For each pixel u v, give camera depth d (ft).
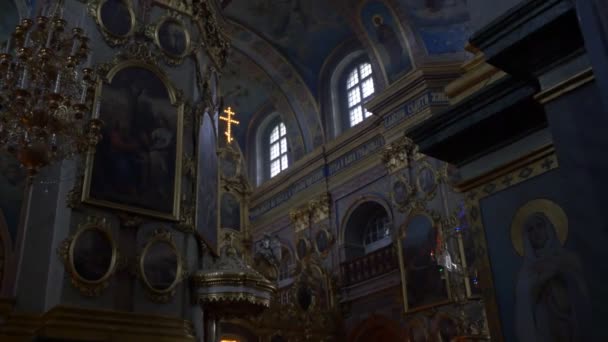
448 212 52.95
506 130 15.90
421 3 59.16
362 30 65.05
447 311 50.01
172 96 33.30
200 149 34.30
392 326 56.18
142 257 28.35
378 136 64.75
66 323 24.41
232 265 33.68
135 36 33.24
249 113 86.94
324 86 75.97
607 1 11.41
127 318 26.32
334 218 67.82
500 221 15.58
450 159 17.54
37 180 28.02
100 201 27.99
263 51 74.84
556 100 12.93
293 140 77.71
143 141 30.99
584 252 11.52
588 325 12.55
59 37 24.39
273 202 78.79
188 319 29.12
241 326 52.65
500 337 14.57
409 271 54.85
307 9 68.64
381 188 62.49
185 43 35.42
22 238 26.86
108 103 30.35
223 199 54.24
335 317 60.95
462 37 60.03
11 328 24.79
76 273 25.99
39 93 22.48
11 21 31.89
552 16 12.61
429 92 58.13
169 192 30.94
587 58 12.70
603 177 11.48
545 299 13.74
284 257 73.56
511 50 13.57
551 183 14.61
